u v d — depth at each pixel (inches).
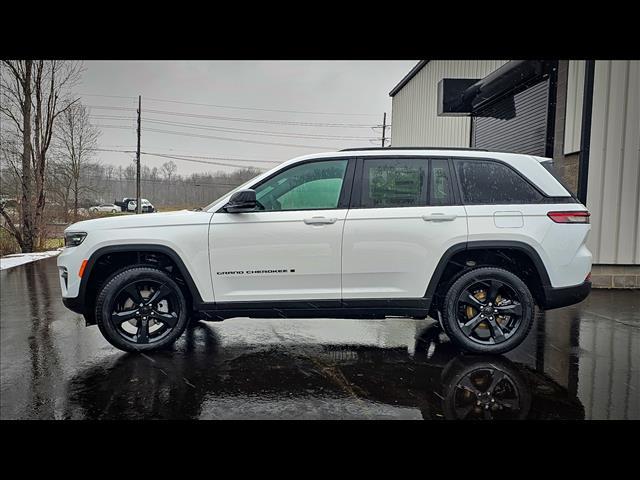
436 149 174.2
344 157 171.0
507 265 175.0
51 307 256.7
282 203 169.0
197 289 165.6
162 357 170.1
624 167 296.2
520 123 366.3
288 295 166.4
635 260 301.1
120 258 174.1
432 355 174.2
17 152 559.8
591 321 225.9
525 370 158.1
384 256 164.9
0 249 558.6
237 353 175.5
